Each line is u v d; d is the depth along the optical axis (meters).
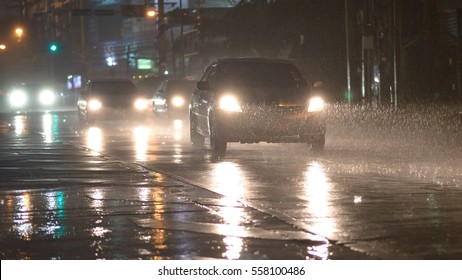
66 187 27.30
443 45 70.69
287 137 39.25
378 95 60.09
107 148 43.97
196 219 20.70
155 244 17.75
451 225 19.52
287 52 90.50
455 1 68.31
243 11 92.19
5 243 18.12
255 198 24.20
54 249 17.44
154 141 49.47
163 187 27.03
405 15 74.06
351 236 18.23
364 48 57.97
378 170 31.78
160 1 123.94
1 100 125.38
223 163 35.19
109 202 23.80
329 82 81.44
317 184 27.44
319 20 82.50
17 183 28.42
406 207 22.27
